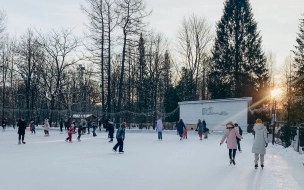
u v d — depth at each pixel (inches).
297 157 630.5
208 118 1635.1
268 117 2028.8
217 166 505.4
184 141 1074.1
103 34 1793.8
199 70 2277.3
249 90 2003.0
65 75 2139.5
